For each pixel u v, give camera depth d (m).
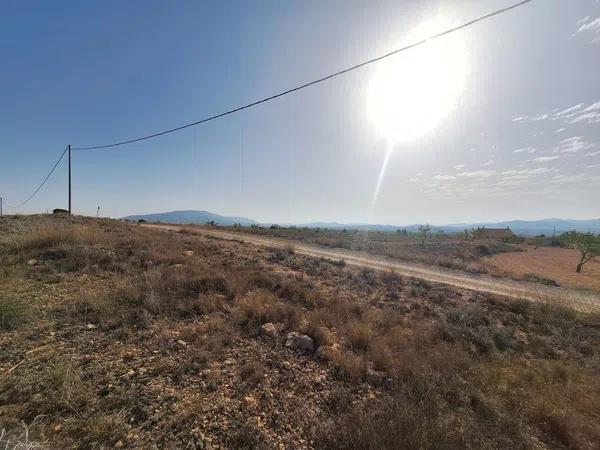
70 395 3.97
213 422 3.90
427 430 3.79
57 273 8.71
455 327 8.02
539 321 9.98
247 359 5.46
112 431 3.55
